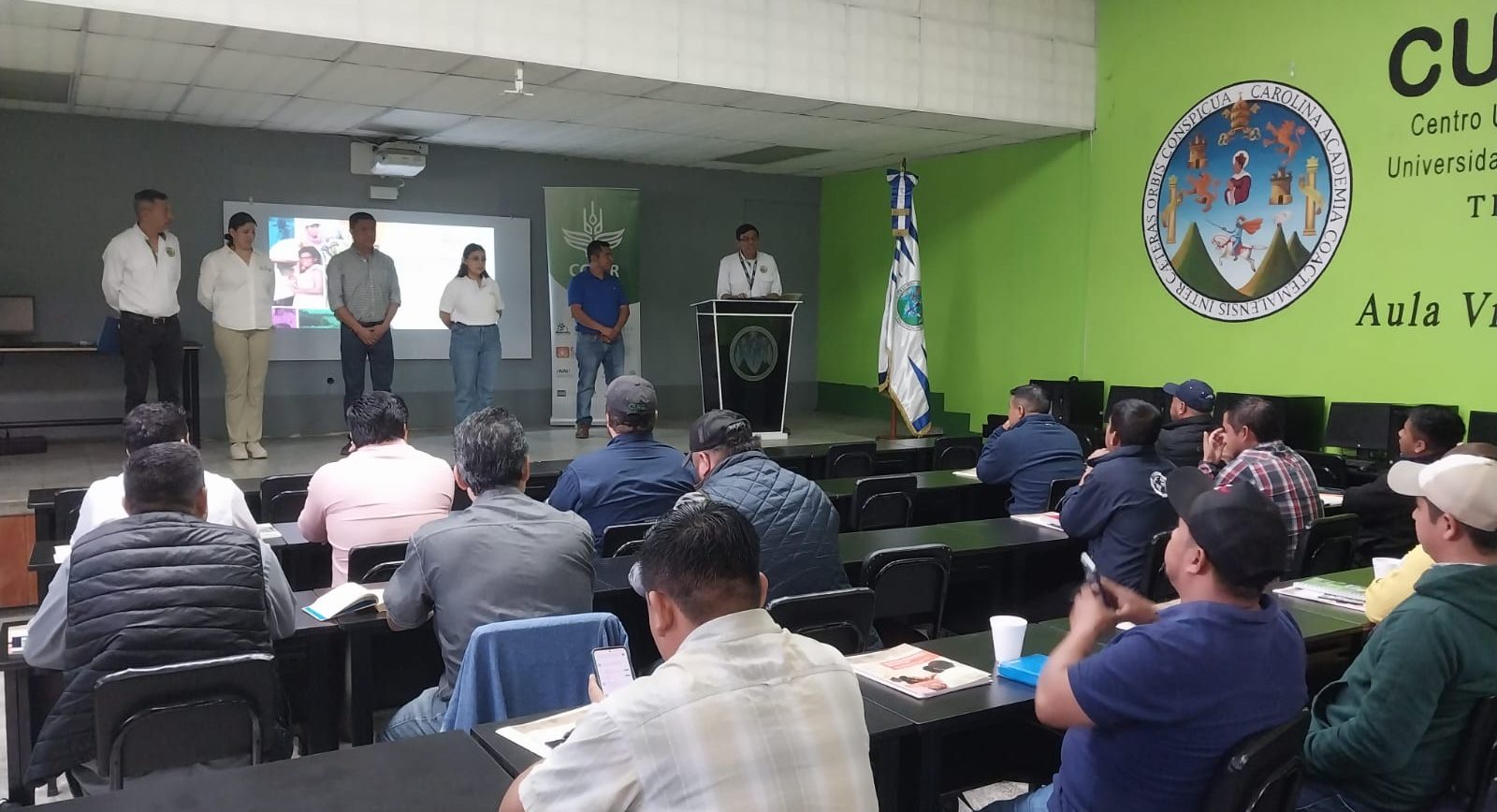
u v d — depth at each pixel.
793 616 2.50
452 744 1.81
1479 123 5.35
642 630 3.21
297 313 8.09
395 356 8.49
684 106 6.73
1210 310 6.75
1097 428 7.16
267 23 4.95
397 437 3.31
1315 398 6.08
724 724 1.25
